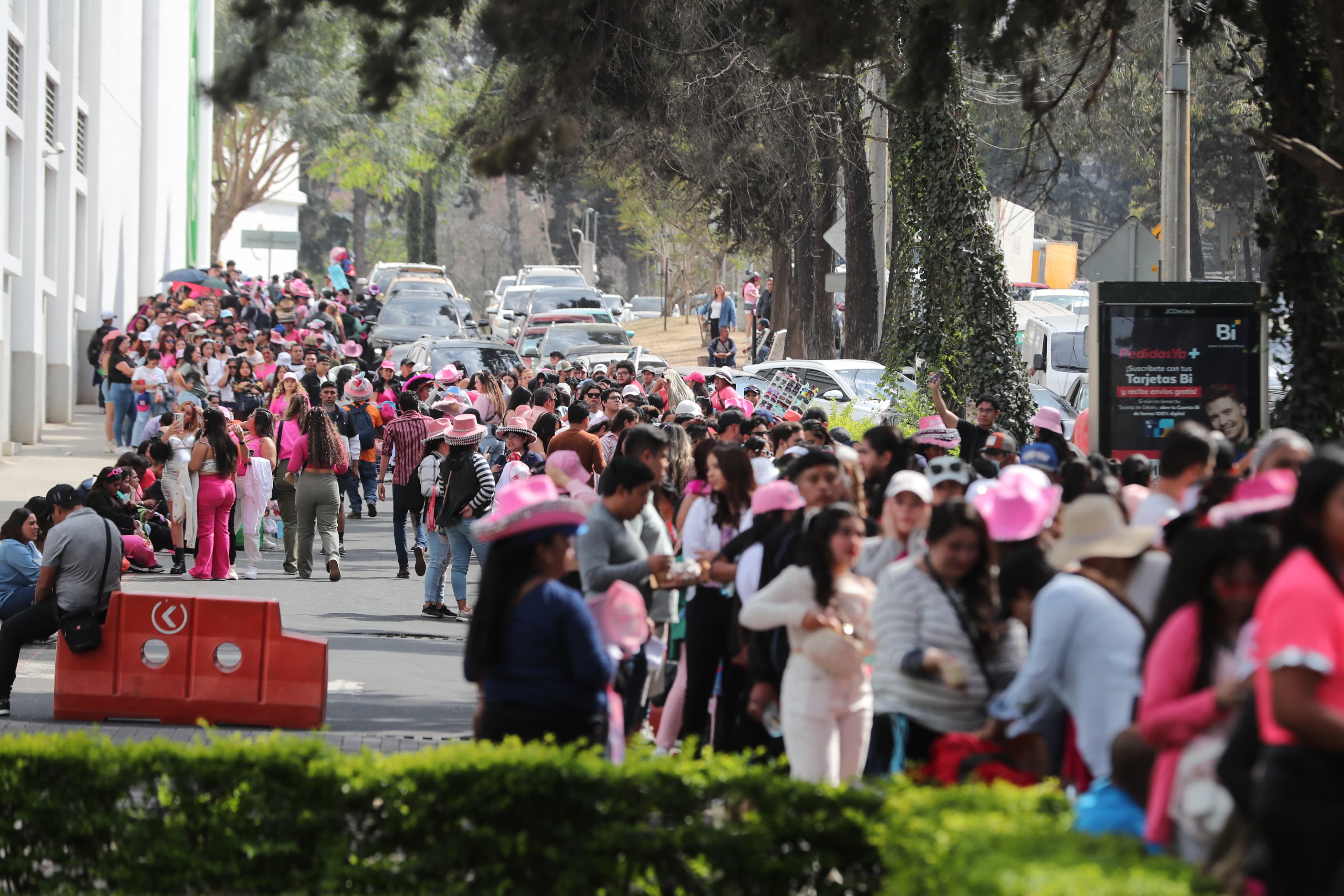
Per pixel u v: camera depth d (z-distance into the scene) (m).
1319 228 42.56
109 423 104.31
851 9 46.97
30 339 106.75
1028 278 136.50
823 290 126.31
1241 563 17.92
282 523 74.38
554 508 22.91
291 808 23.48
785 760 23.66
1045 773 23.06
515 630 22.91
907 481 26.38
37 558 41.84
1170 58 76.56
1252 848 16.80
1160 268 77.75
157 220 173.38
